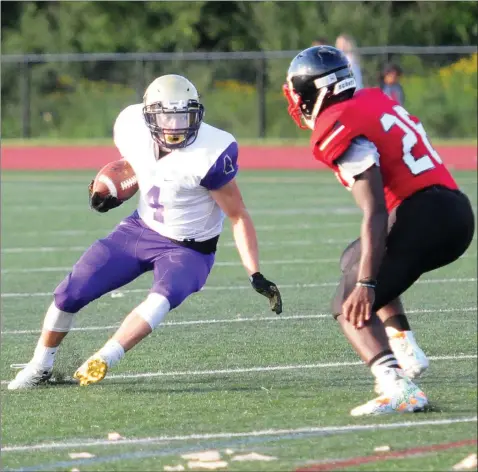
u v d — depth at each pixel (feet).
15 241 123.13
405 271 49.55
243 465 43.21
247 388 57.82
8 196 172.14
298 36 323.16
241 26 350.43
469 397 54.34
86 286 57.41
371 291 47.88
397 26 320.29
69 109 298.97
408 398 50.80
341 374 60.85
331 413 51.80
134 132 57.26
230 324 76.48
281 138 283.38
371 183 48.26
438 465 42.60
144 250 57.52
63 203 161.79
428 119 273.75
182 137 55.16
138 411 53.06
